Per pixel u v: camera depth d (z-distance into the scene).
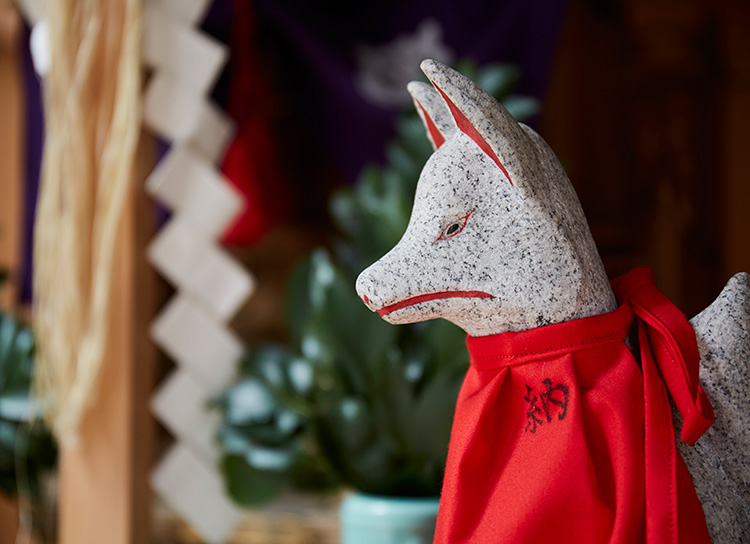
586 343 0.60
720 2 3.24
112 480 1.30
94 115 1.31
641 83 3.51
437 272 0.60
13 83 2.00
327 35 2.29
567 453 0.57
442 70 0.58
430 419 1.08
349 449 1.12
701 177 3.46
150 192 1.40
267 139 2.50
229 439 1.37
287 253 3.31
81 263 1.29
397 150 1.38
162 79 1.39
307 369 1.37
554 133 3.52
